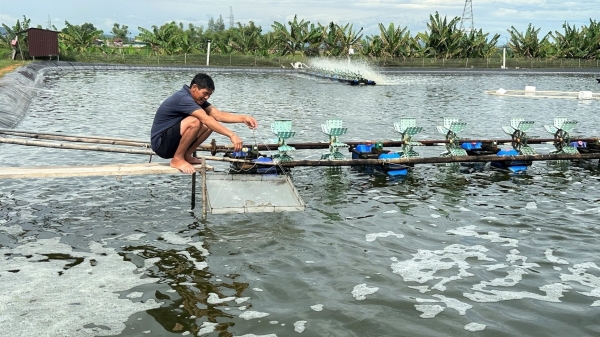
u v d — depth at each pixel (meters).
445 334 5.59
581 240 8.34
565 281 6.89
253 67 58.84
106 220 8.70
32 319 5.66
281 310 6.00
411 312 6.02
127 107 24.16
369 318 5.86
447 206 9.96
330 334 5.54
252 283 6.63
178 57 58.12
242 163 11.05
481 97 33.06
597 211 9.76
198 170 8.47
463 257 7.61
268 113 23.78
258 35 70.94
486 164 13.43
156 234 8.14
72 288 6.38
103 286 6.45
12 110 19.59
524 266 7.34
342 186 11.15
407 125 12.72
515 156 12.62
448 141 13.47
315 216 9.19
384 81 46.50
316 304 6.14
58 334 5.40
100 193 10.12
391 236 8.36
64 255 7.32
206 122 7.83
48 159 12.74
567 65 64.38
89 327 5.55
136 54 62.31
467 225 8.95
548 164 13.59
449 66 63.81
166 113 8.04
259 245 7.83
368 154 12.48
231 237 8.09
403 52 66.06
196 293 6.35
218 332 5.53
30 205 9.34
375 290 6.52
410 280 6.82
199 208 9.36
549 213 9.62
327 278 6.82
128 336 5.42
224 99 29.42
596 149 13.95
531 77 55.78
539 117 24.00
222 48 66.75
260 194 8.90
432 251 7.80
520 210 9.77
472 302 6.28
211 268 7.02
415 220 9.14
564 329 5.74
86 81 37.59
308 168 12.60
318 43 66.88
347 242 8.04
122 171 8.18
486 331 5.66
